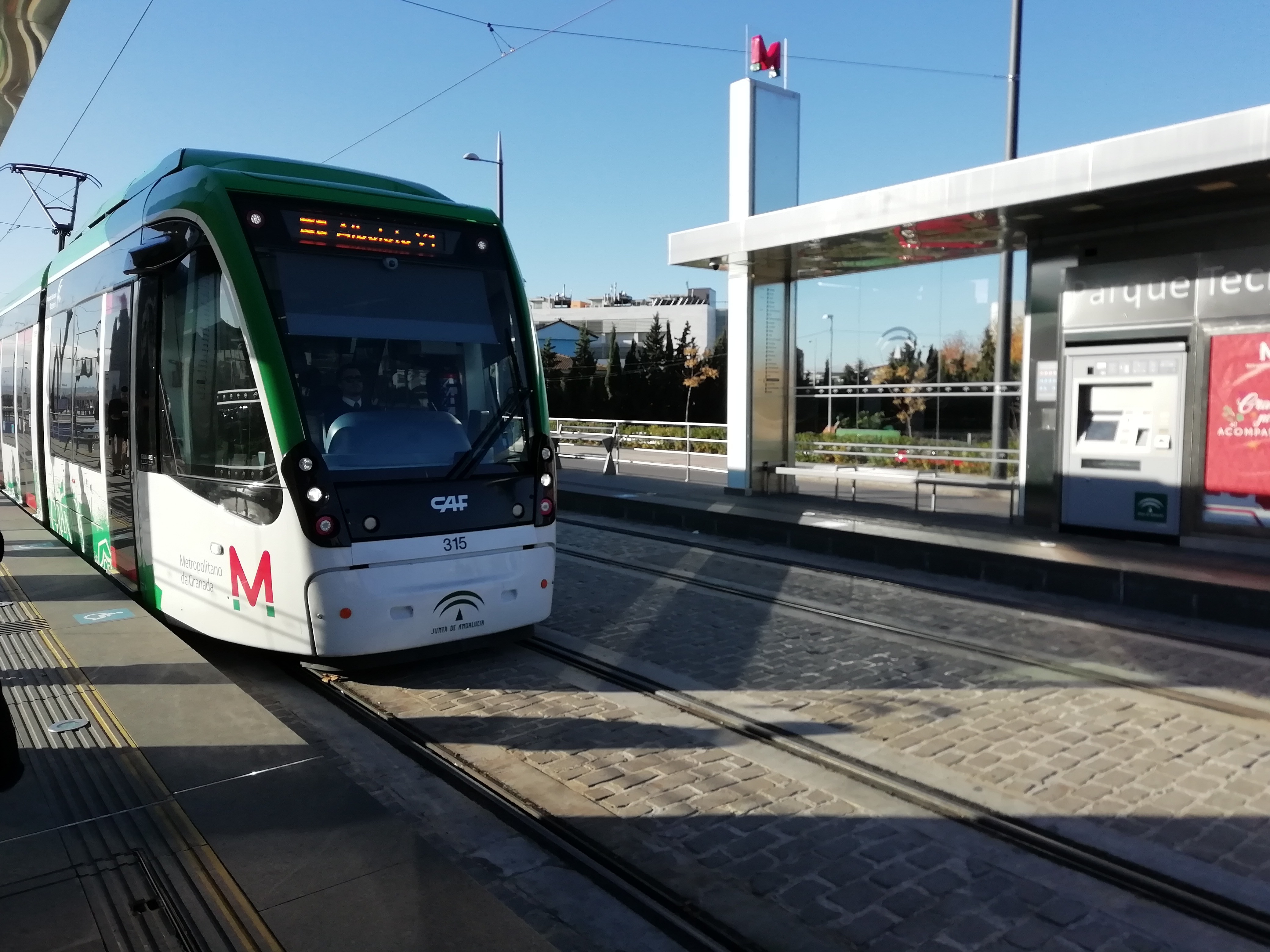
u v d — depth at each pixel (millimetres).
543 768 4961
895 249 12250
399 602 5988
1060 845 4078
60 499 10133
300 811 3797
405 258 6504
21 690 5195
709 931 3482
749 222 12383
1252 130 7637
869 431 14148
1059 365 10359
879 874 3881
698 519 12766
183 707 4934
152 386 7012
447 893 3227
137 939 2928
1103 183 8625
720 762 5039
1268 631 7367
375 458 6031
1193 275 9227
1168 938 3434
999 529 10750
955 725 5527
